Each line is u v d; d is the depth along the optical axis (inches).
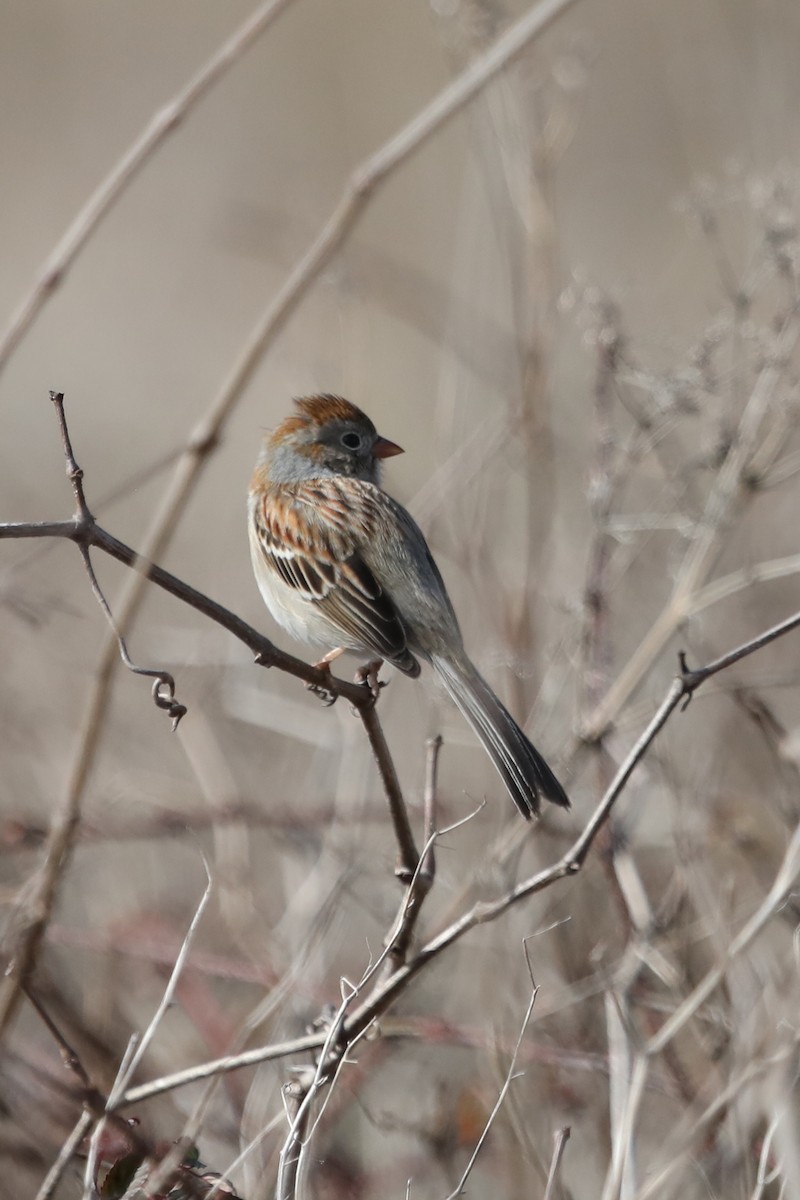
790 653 500.4
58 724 500.7
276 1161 343.3
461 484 483.5
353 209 370.3
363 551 406.6
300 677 302.4
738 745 464.4
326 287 553.6
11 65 1087.6
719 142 674.8
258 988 427.8
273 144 995.9
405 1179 366.3
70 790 348.5
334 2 1059.3
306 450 435.2
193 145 1003.3
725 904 382.9
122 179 380.8
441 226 830.5
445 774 469.1
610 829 397.1
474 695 383.6
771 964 372.5
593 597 423.8
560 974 398.0
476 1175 370.9
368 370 719.1
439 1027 379.6
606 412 425.1
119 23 1120.2
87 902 436.8
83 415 773.9
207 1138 370.6
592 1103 372.8
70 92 1067.9
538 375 483.2
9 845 428.1
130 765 502.0
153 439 743.7
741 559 507.8
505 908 299.0
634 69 877.2
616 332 413.7
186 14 1117.1
